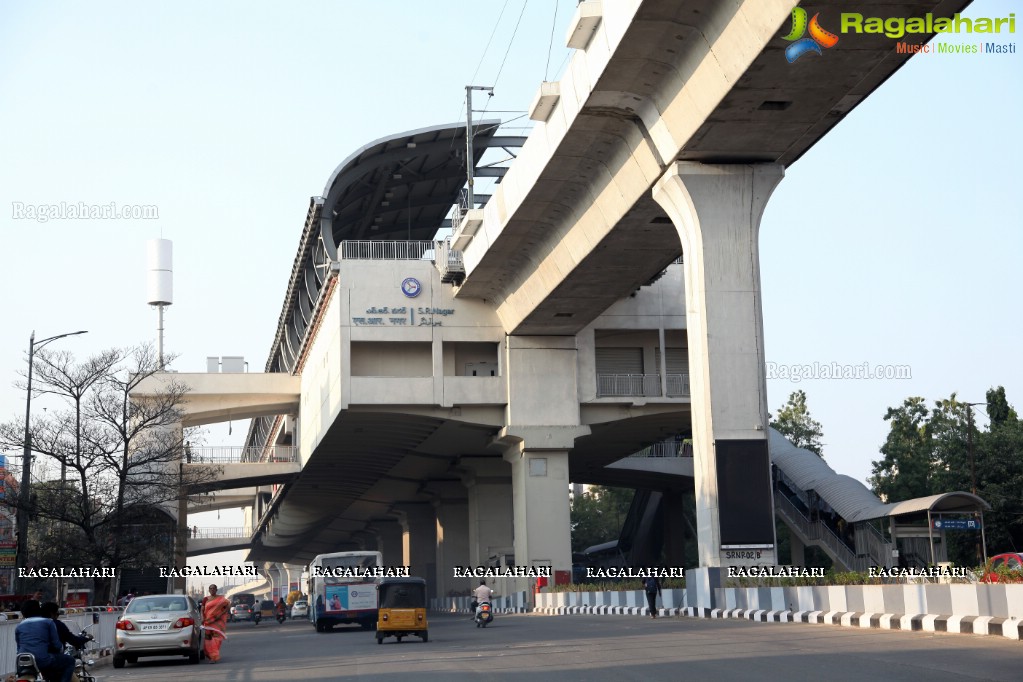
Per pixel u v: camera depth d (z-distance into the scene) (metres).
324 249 64.56
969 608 22.38
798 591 30.59
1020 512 61.81
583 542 121.00
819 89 32.50
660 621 36.50
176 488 63.44
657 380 63.81
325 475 84.38
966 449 65.00
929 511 44.56
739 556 37.31
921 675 15.59
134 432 59.41
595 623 38.75
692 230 38.59
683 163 37.97
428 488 88.81
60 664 15.17
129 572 70.50
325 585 50.03
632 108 37.81
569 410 62.16
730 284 38.22
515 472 64.00
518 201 47.16
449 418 61.91
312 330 71.25
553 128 41.38
